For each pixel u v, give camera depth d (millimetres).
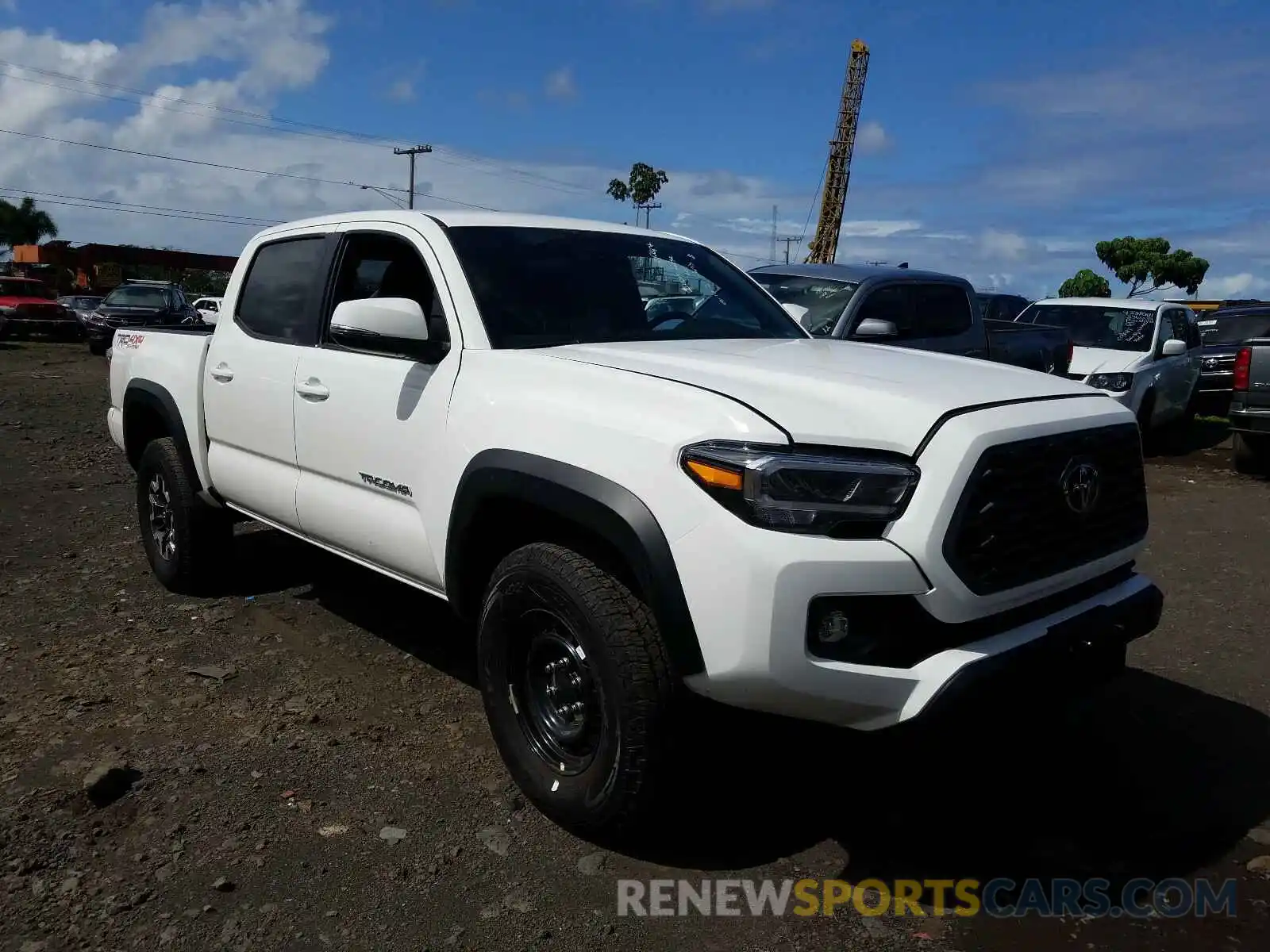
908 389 2930
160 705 3967
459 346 3525
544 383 3174
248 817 3152
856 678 2592
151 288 24375
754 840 3131
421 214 3998
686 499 2652
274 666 4379
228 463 4742
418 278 3857
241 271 4891
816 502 2580
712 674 2623
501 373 3322
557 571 2943
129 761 3494
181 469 5059
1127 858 3074
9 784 3312
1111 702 4215
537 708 3193
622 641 2793
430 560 3555
